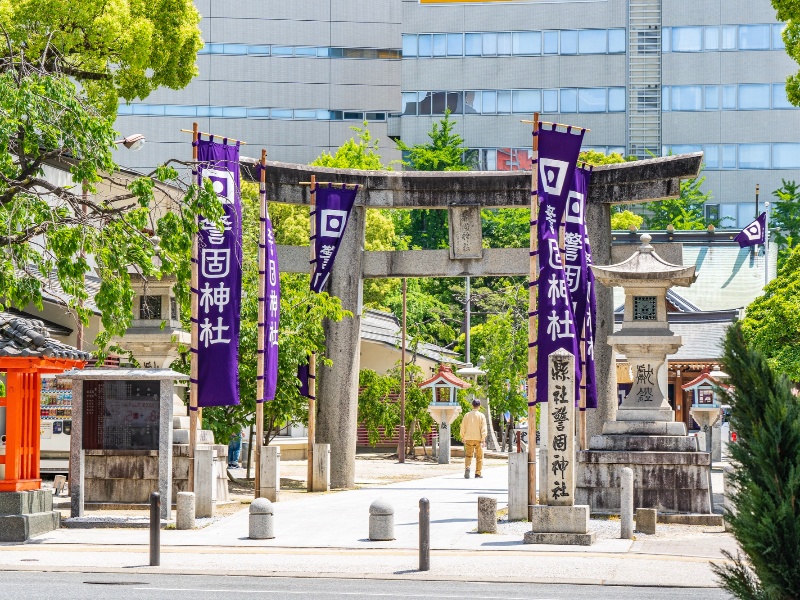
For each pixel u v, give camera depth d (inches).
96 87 1502.2
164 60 1529.3
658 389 1071.0
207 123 4343.0
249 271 1373.0
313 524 1003.9
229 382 1087.0
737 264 2839.6
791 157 4005.9
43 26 1270.9
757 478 442.0
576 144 1014.4
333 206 1341.0
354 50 4426.7
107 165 816.9
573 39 4067.4
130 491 1079.0
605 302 1353.3
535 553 832.3
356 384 1425.9
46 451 1441.9
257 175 1380.4
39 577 729.0
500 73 4087.1
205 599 633.0
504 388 2314.2
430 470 1791.3
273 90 4379.9
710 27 4028.1
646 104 4037.9
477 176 1401.3
